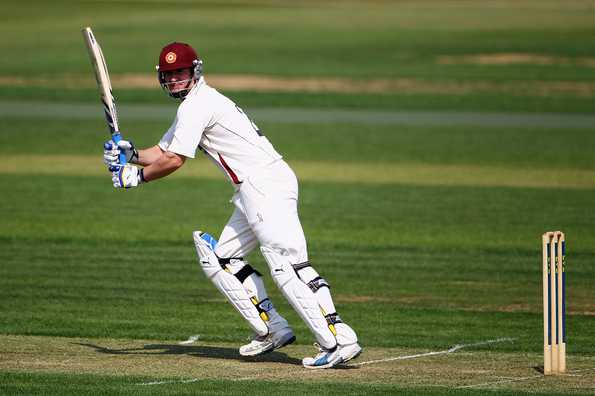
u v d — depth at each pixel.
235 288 24.69
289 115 95.12
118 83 118.62
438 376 23.81
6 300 34.34
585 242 45.50
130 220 50.72
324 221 50.59
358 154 74.06
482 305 34.38
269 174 24.14
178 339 28.81
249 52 150.38
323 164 69.88
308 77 123.81
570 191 59.25
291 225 24.14
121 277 38.47
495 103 103.69
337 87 116.00
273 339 25.22
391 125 89.06
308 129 86.38
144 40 168.12
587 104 102.38
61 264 40.69
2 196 57.03
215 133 24.22
